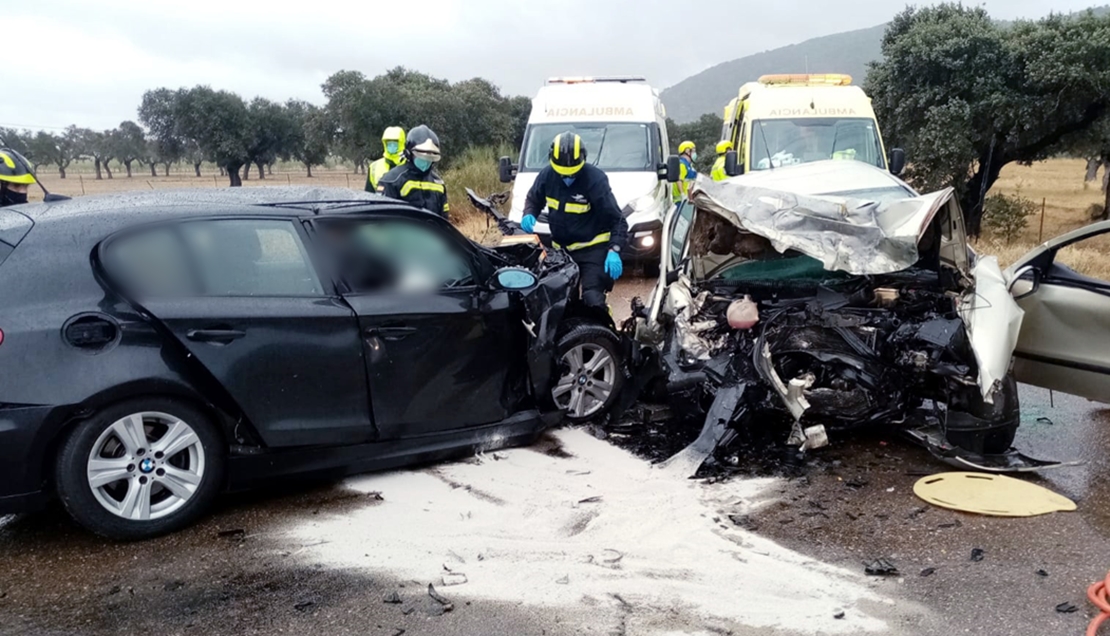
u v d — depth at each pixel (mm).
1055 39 18172
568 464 4918
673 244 6102
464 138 34625
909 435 5121
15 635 3227
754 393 4949
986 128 19422
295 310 4238
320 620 3314
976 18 19578
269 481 4340
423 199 7117
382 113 33438
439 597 3459
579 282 5660
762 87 12438
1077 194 36250
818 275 5660
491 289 4969
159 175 60312
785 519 4188
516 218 10758
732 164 11336
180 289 4055
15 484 3682
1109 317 5180
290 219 4430
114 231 4012
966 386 4773
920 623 3230
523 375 5121
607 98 12125
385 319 4477
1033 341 5539
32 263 3826
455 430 4848
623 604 3385
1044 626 3195
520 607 3383
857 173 6734
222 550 3910
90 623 3307
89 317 3795
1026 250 13992
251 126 42844
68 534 4105
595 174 6305
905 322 5008
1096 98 18469
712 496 4469
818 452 5121
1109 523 4090
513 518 4199
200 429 4062
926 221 4906
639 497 4438
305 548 3916
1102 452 5137
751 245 5621
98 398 3738
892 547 3873
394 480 4707
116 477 3885
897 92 19828
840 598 3420
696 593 3465
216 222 4254
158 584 3607
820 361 4918
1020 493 4430
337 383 4367
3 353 3621
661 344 5480
